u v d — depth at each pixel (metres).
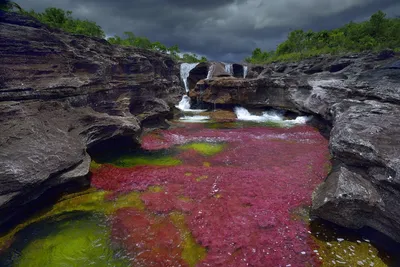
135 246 10.66
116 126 20.23
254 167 18.91
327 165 18.84
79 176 14.36
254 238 11.04
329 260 9.88
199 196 14.50
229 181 16.28
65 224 12.20
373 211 11.21
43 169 12.41
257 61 74.56
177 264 9.70
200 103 47.72
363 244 10.80
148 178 16.75
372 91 22.11
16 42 15.37
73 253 10.31
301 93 36.34
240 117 40.34
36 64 16.50
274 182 16.06
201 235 11.23
